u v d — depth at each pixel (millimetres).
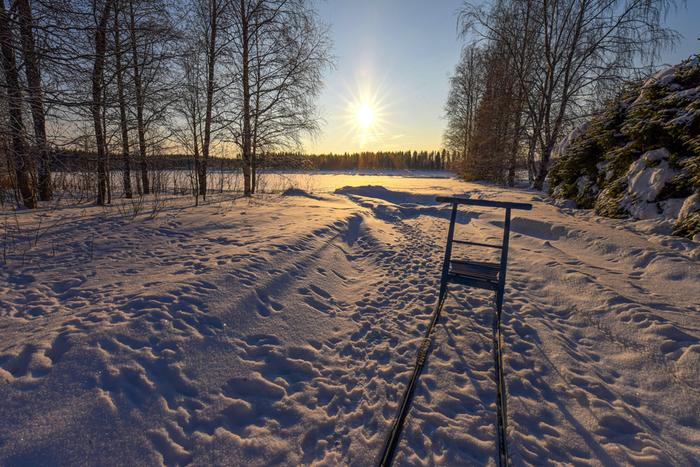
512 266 6086
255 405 2654
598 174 11188
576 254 6812
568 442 2389
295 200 13500
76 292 3857
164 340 3057
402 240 8195
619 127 11102
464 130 33906
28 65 6668
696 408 2648
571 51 16453
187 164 14906
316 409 2688
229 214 9070
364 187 17531
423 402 2768
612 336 3707
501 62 23078
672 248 6277
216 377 2838
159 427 2281
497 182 24438
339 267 6125
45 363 2604
